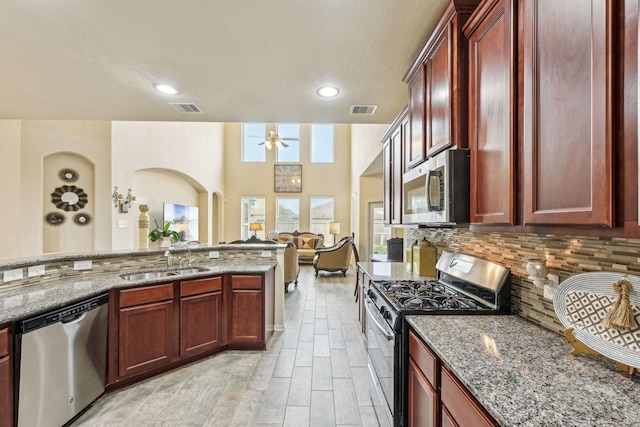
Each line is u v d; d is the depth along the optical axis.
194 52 1.88
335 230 9.02
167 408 2.08
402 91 2.46
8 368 1.58
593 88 0.76
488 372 0.97
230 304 2.98
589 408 0.78
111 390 2.27
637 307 0.91
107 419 1.97
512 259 1.60
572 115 0.83
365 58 1.96
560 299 1.14
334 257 6.67
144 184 6.13
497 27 1.20
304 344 3.14
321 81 2.28
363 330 3.27
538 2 0.97
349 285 5.85
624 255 1.01
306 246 8.86
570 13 0.84
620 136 0.70
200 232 8.38
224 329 2.95
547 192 0.93
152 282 2.46
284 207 9.81
